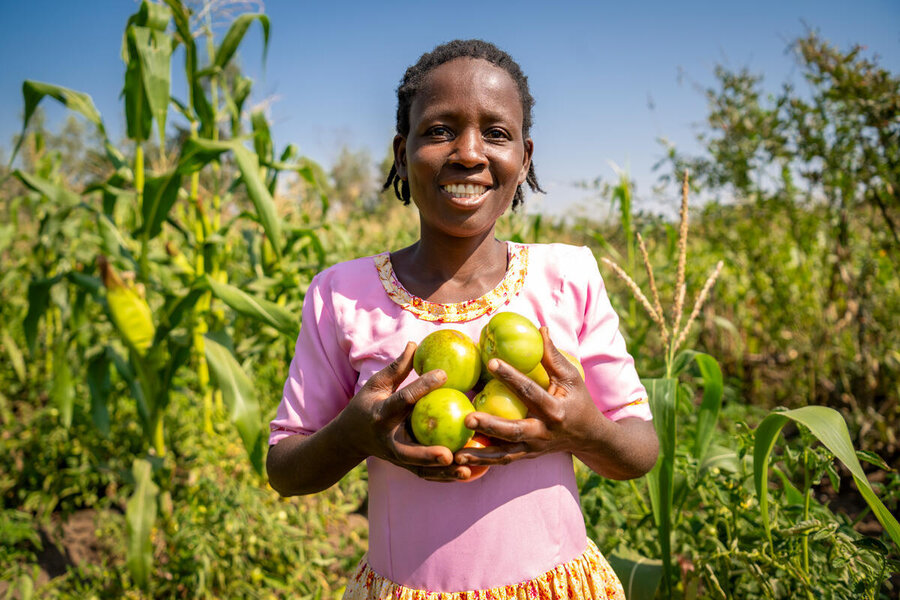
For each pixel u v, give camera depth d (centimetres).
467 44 144
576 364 134
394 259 156
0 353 606
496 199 138
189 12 362
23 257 651
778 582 217
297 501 369
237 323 505
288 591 295
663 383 212
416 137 138
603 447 128
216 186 451
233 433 412
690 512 280
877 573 185
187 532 291
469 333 140
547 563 136
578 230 492
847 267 456
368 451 123
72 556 357
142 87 340
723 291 595
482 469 116
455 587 133
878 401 478
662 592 229
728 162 500
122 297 310
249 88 415
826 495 395
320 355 150
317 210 630
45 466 407
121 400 456
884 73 390
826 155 435
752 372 588
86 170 593
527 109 157
